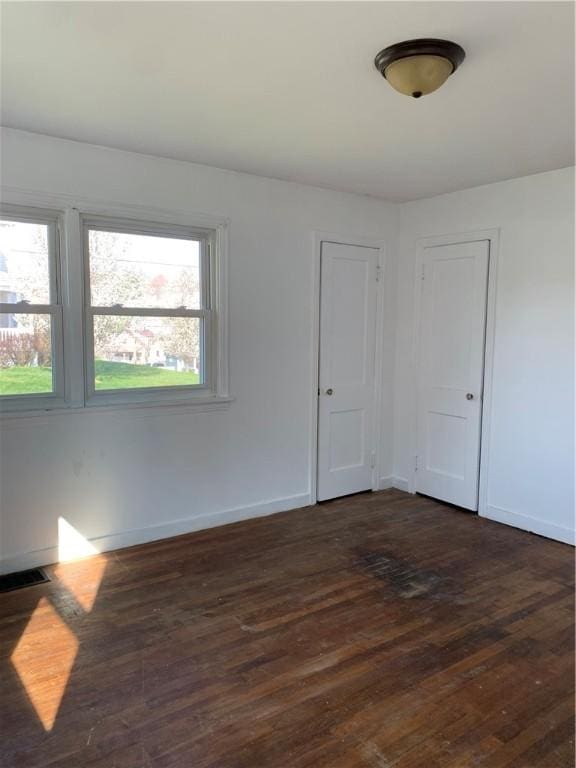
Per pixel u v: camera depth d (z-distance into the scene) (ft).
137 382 11.17
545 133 9.23
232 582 9.70
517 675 7.21
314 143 9.85
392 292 14.76
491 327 12.62
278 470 13.20
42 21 5.85
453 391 13.58
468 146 9.93
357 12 5.66
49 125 9.05
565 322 11.28
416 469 14.74
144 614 8.59
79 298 10.18
